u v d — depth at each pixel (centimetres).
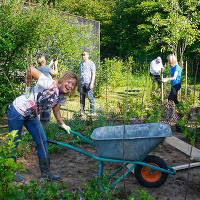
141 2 2189
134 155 302
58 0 1547
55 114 334
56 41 840
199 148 469
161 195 306
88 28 1067
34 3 784
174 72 646
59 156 441
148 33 2159
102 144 295
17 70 661
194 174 363
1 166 252
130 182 339
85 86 700
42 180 310
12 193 228
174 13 1324
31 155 437
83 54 696
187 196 304
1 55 626
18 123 325
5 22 633
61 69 870
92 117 639
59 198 295
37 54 787
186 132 431
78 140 508
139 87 1283
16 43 632
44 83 309
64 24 885
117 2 2825
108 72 1152
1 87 616
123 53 2680
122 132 332
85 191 288
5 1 643
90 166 397
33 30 668
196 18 1373
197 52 1617
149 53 2220
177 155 438
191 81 1366
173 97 664
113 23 2730
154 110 642
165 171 308
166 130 312
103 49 2886
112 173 345
